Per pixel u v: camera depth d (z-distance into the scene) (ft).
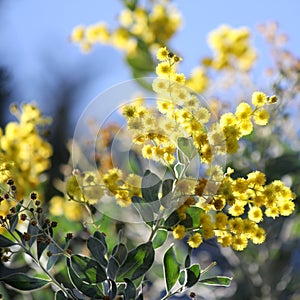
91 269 1.62
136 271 1.62
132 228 2.32
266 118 1.69
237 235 1.69
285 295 2.76
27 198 2.15
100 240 1.65
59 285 1.68
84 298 1.71
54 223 1.70
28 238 1.66
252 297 2.71
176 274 1.69
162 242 1.73
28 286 1.68
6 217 1.67
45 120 2.37
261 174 1.70
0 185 1.81
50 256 1.70
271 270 2.71
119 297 1.62
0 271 2.13
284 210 1.71
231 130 1.65
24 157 2.25
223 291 2.68
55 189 2.50
